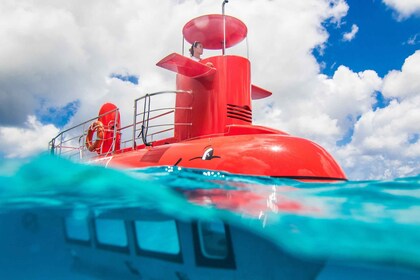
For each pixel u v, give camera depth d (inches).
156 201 169.2
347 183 187.0
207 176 199.6
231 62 322.0
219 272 147.8
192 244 160.4
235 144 239.9
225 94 311.4
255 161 216.8
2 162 169.2
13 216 196.9
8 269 200.8
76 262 189.9
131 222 183.5
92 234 201.5
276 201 154.9
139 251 170.1
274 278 150.4
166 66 306.0
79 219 202.2
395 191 158.7
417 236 126.6
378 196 153.2
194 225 174.4
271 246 158.4
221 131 302.5
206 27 366.0
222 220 159.3
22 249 197.5
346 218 137.4
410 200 145.3
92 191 176.2
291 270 156.8
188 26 368.5
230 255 149.9
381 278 151.9
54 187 174.7
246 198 160.1
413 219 126.0
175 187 162.2
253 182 188.5
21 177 170.7
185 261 154.6
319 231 143.8
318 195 161.5
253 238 160.2
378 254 137.5
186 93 343.9
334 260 153.0
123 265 170.2
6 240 196.7
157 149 294.8
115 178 167.8
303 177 211.3
